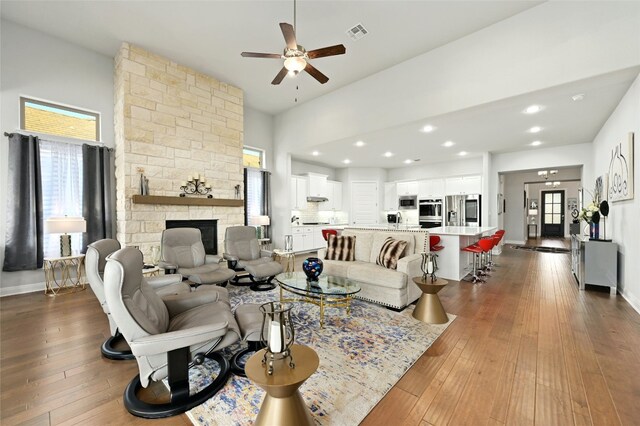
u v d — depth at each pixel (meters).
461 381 1.77
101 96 4.23
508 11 3.12
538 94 3.14
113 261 1.46
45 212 3.72
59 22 3.51
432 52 3.85
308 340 2.35
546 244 8.91
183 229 3.79
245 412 1.50
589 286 4.00
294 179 7.38
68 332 2.49
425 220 8.29
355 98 4.87
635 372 1.85
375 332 2.50
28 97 3.66
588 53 2.75
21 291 3.59
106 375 1.85
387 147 6.24
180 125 4.55
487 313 2.95
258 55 2.69
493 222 7.28
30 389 1.70
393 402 1.58
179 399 1.54
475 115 3.96
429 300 2.76
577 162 6.19
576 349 2.16
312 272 3.02
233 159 5.32
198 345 1.59
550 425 1.40
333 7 3.09
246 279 4.41
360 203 8.95
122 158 3.99
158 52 4.18
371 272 3.26
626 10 2.57
